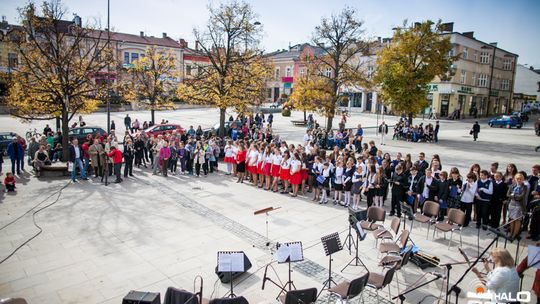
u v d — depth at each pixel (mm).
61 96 17531
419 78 29844
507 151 24688
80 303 6926
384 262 7766
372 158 12719
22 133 28438
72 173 15789
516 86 75125
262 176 15609
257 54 26000
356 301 7172
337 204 13461
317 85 27828
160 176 17328
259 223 11258
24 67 17953
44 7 17531
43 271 8094
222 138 23859
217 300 5426
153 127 26109
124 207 12539
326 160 13633
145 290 7402
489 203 10766
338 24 27172
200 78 25375
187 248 9367
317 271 8297
